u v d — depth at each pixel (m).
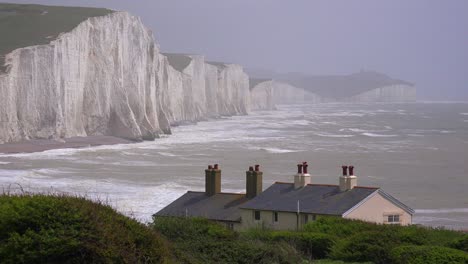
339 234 55.41
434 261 45.97
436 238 54.06
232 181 128.50
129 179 131.38
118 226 34.19
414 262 46.22
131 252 33.78
